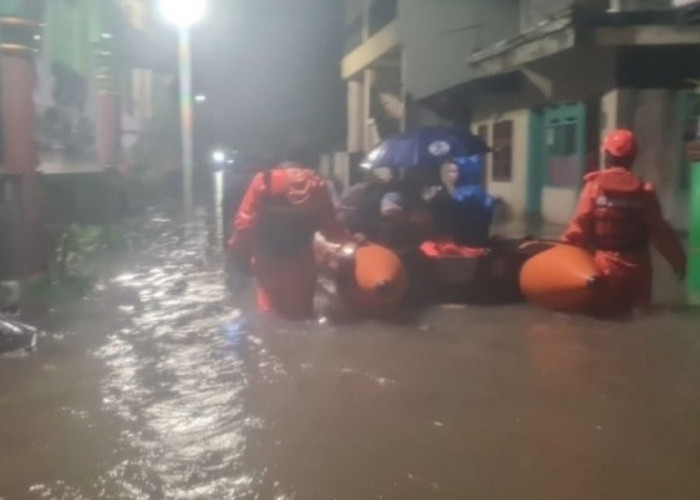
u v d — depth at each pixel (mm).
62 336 7672
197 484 4477
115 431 5250
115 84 19406
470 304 8977
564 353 6973
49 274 10086
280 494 4340
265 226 8273
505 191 21703
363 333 7727
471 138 10156
